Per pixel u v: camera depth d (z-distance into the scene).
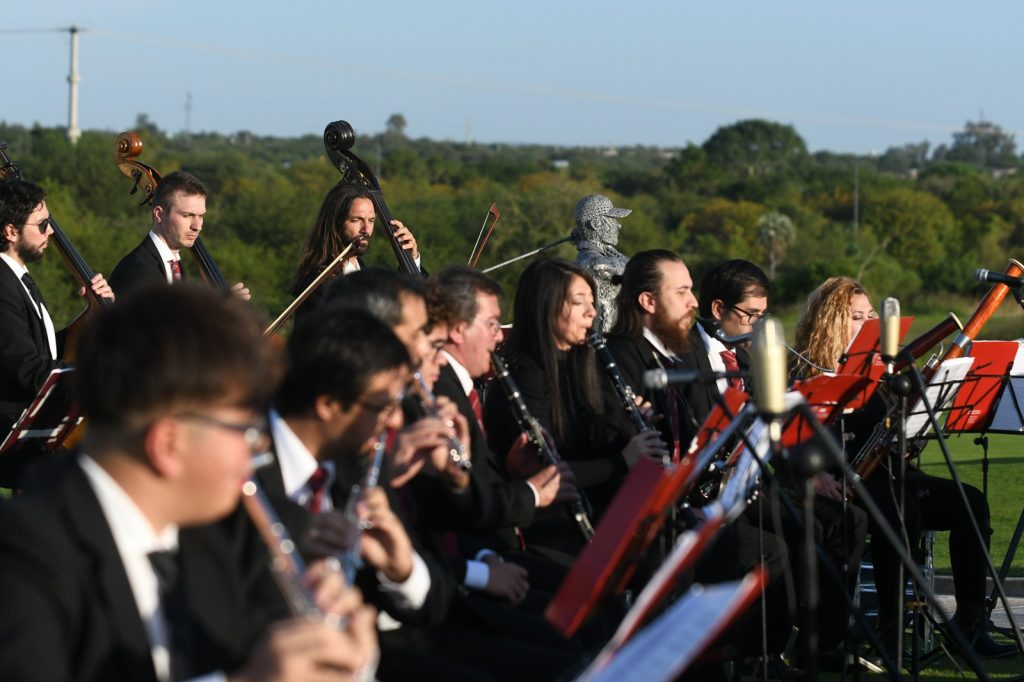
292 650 3.90
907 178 171.38
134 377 4.11
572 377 9.60
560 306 9.46
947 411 10.71
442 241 80.25
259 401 4.39
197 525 4.68
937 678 10.47
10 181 11.44
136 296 4.27
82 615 4.12
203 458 4.19
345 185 12.88
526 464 8.98
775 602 9.87
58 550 4.08
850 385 8.91
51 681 3.91
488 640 7.07
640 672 4.15
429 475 7.57
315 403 5.94
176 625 4.43
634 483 5.97
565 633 5.75
